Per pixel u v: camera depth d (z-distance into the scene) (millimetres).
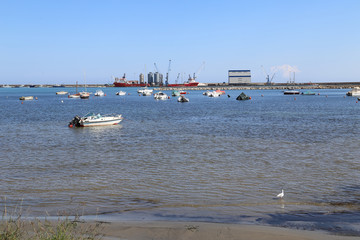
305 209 15414
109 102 150000
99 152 31094
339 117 68562
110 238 11578
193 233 12094
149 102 147250
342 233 12180
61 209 15602
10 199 17188
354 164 24672
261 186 19328
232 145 34156
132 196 17672
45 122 62469
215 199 17047
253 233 12047
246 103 134125
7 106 121375
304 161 25922
